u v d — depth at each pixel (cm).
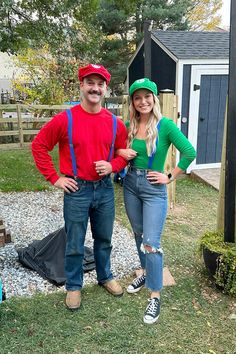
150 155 249
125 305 276
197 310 273
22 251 345
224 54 707
